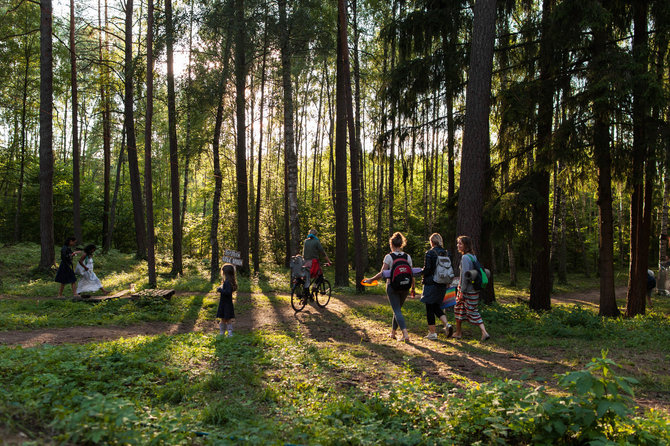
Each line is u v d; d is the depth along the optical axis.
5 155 27.47
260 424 3.57
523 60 12.54
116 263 22.05
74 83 20.56
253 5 15.58
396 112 13.52
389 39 13.49
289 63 16.92
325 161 46.09
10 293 12.98
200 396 4.41
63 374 4.37
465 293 7.87
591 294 23.22
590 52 11.68
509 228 11.59
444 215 13.39
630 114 10.95
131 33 18.39
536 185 12.29
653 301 18.03
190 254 30.94
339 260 17.41
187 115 17.17
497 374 5.57
